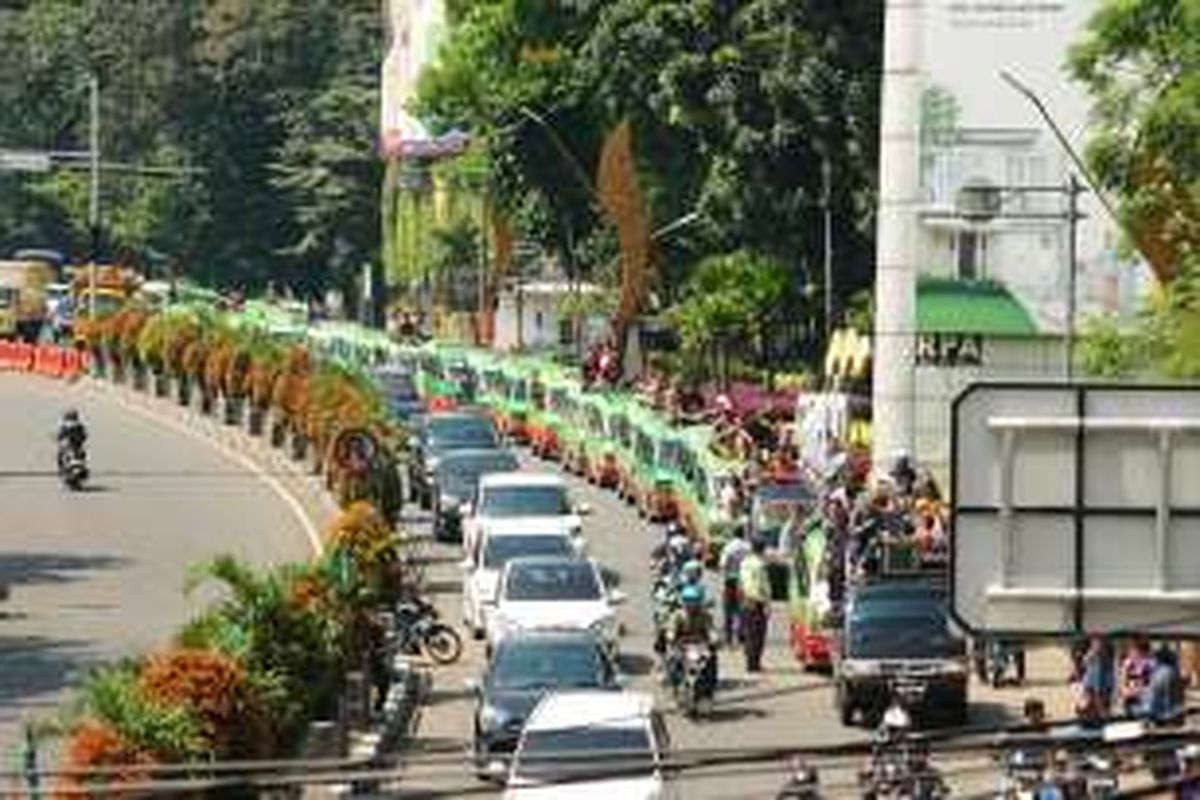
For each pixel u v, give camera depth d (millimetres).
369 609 70312
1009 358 109250
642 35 154125
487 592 83312
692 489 105062
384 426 115000
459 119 180125
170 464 129375
